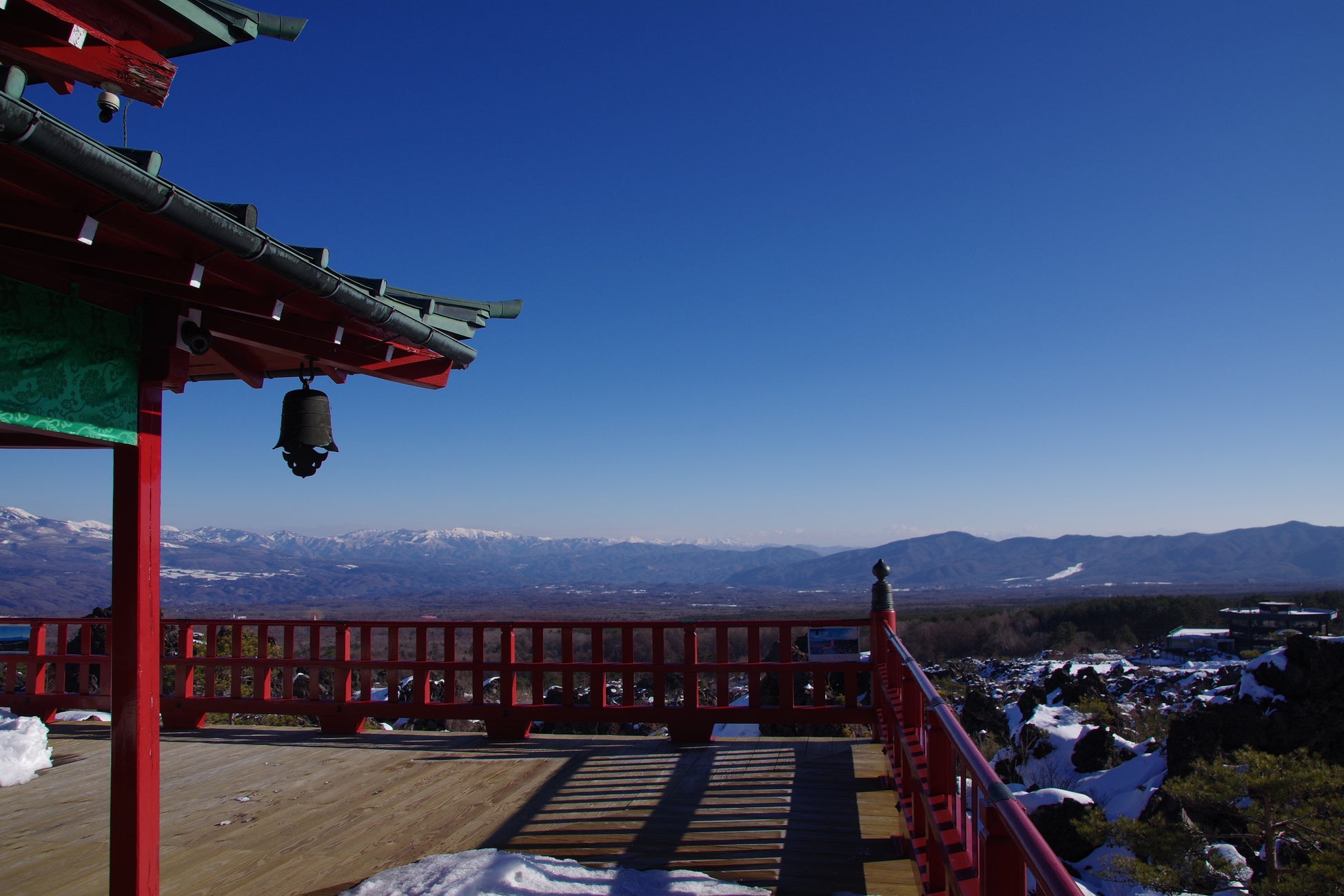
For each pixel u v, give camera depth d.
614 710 7.22
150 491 3.63
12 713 8.16
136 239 2.71
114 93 2.84
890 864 4.32
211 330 3.90
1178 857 9.05
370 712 7.59
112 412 3.45
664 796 5.58
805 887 4.02
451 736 7.54
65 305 3.23
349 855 4.54
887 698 5.38
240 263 3.05
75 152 2.04
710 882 3.97
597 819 5.12
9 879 4.34
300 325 3.79
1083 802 10.81
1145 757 14.12
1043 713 16.66
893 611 6.81
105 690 8.97
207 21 2.73
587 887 3.89
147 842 3.48
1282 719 13.19
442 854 4.37
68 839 4.95
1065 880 1.44
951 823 3.02
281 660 7.84
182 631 8.08
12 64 2.74
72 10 2.51
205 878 4.23
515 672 7.46
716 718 7.07
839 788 5.70
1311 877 8.30
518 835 4.84
